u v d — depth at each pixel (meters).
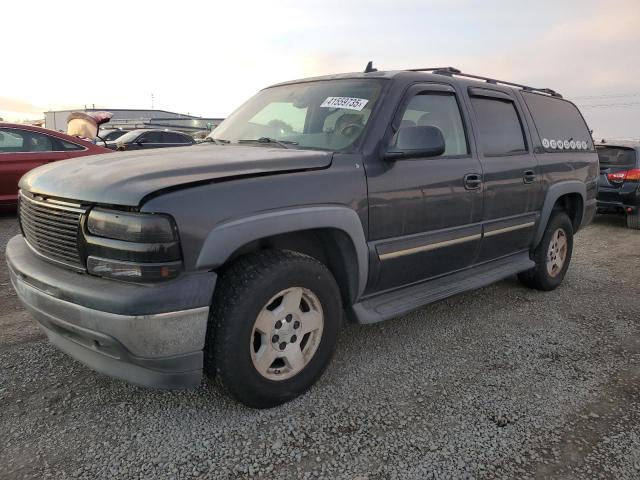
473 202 3.93
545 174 4.78
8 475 2.31
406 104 3.51
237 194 2.54
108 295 2.32
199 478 2.32
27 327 3.96
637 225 9.54
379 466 2.42
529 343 3.87
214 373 2.63
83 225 2.45
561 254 5.30
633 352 3.75
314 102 3.69
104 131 20.78
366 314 3.29
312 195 2.83
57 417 2.76
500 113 4.46
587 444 2.62
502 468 2.43
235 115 4.24
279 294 2.74
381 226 3.25
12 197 8.05
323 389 3.11
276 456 2.48
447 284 3.95
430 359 3.56
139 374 2.49
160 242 2.30
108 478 2.31
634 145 9.58
